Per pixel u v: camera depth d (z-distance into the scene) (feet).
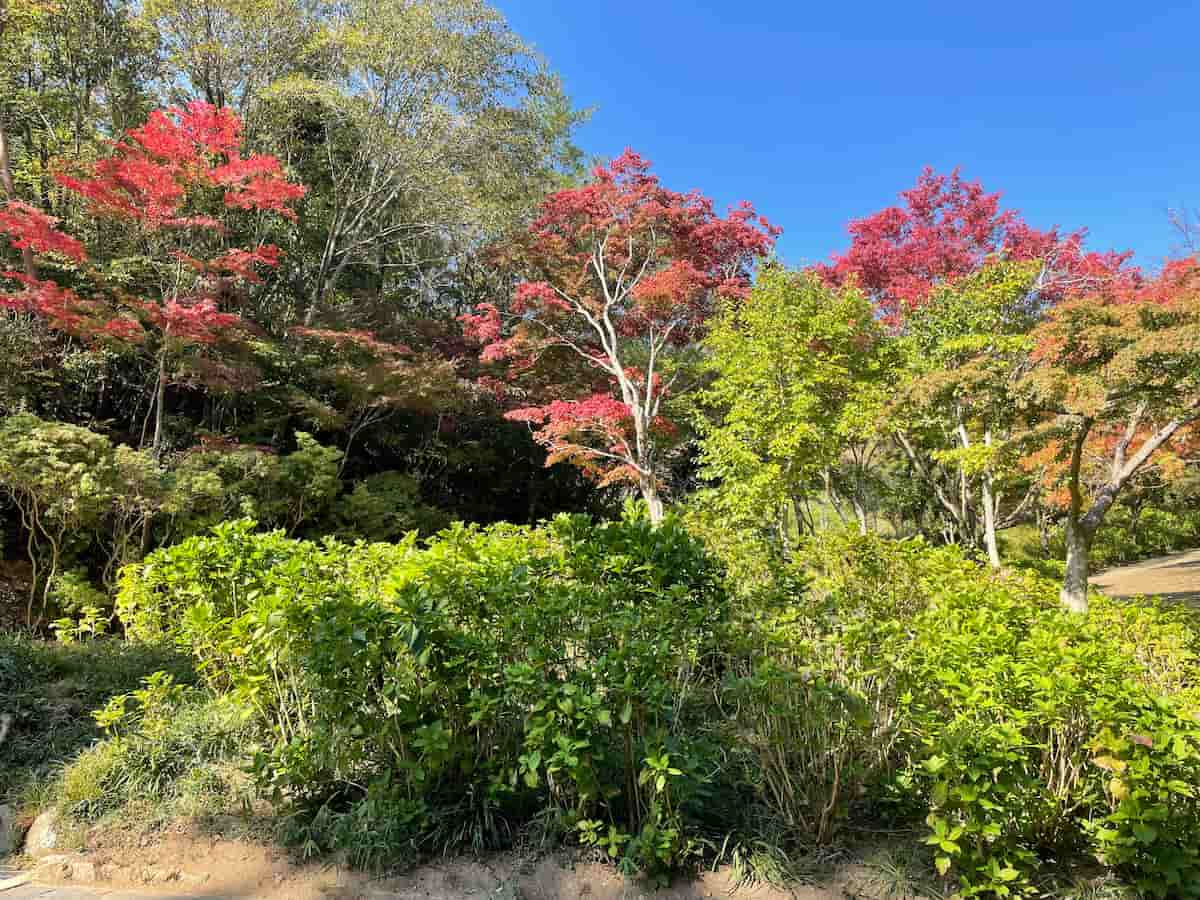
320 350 43.78
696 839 8.89
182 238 37.06
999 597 11.55
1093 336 19.03
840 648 10.08
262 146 47.85
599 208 43.70
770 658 9.30
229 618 12.26
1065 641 9.07
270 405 40.81
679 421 46.11
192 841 10.05
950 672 8.49
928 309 31.99
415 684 9.59
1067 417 21.11
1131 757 7.55
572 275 45.50
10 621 26.84
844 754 9.12
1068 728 8.36
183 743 12.14
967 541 36.47
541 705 8.56
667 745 8.86
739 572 13.96
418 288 58.54
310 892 8.92
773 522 28.48
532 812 9.87
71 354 33.55
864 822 9.62
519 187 49.14
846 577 13.21
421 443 51.01
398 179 49.44
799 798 9.54
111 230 37.01
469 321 45.73
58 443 24.95
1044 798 8.33
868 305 32.30
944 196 38.60
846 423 28.55
